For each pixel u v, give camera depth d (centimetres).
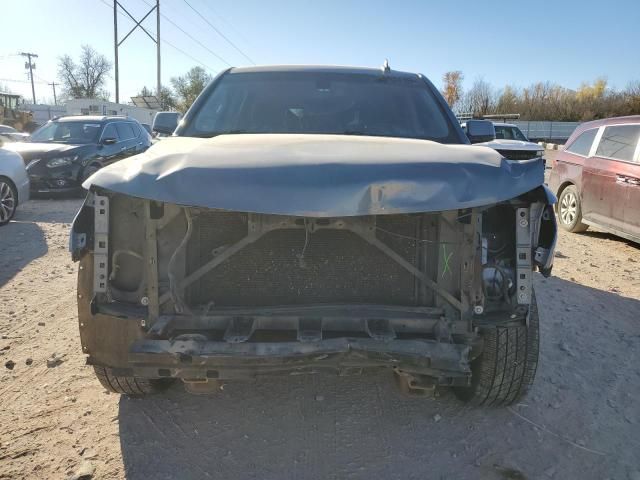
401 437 299
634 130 768
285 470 269
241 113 367
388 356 233
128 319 254
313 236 258
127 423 305
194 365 233
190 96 5678
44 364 375
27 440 288
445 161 245
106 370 296
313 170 232
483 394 304
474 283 252
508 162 256
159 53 3272
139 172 237
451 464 276
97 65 6875
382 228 259
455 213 255
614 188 771
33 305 491
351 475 266
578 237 865
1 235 782
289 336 253
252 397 337
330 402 333
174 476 262
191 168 232
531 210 253
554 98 5969
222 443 290
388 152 254
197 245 257
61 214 969
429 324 252
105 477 260
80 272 264
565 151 930
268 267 260
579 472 272
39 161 1099
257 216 246
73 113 3650
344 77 400
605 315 495
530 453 286
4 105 4359
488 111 5906
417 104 379
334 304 261
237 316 250
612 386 360
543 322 471
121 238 254
